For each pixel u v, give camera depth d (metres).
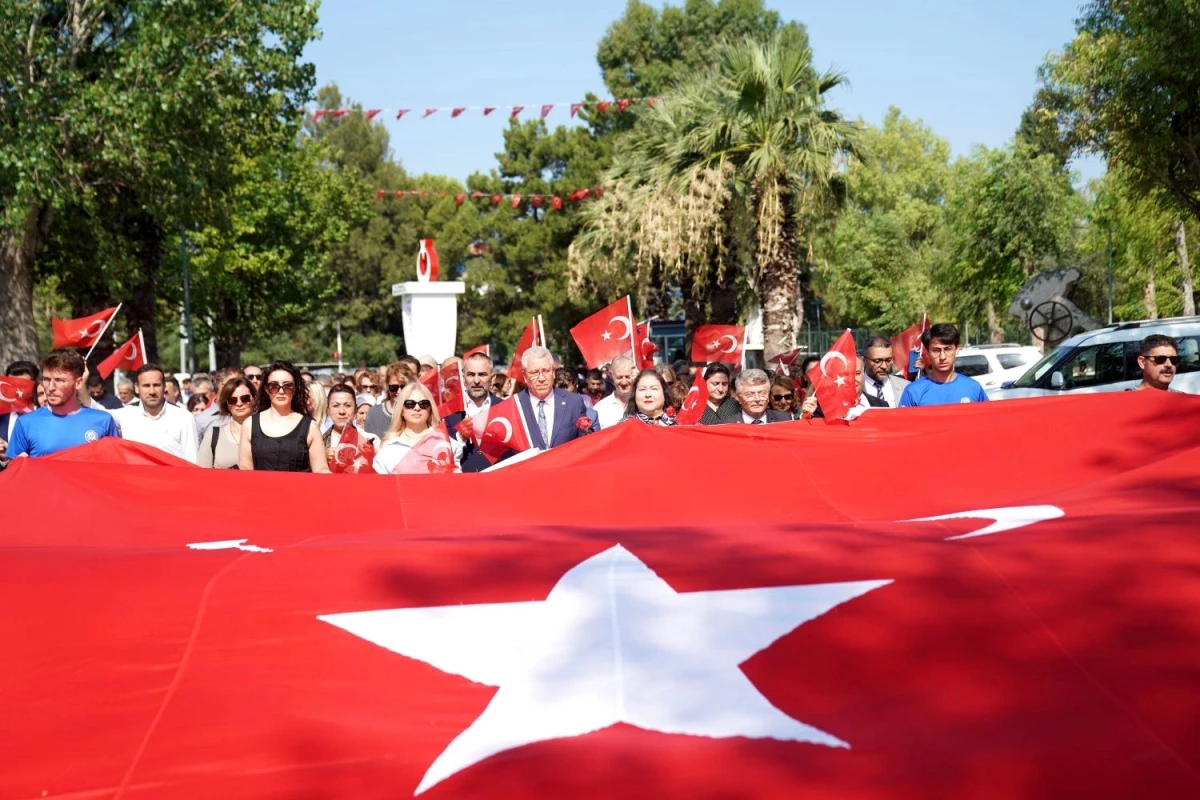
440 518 5.41
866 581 3.53
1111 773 2.71
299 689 3.22
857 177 18.36
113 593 3.59
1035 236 40.62
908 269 53.69
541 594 3.59
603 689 3.18
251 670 3.29
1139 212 29.64
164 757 2.95
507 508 5.54
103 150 20.91
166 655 3.34
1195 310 47.12
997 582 3.47
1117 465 5.45
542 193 54.97
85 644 3.39
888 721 2.99
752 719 3.02
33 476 5.33
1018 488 5.44
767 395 8.08
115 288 26.00
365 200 47.69
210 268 36.72
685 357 29.12
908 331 12.33
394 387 8.96
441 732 3.02
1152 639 3.20
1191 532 3.62
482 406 9.15
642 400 8.10
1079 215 47.50
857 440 6.12
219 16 21.27
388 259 74.19
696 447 5.96
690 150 19.05
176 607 3.54
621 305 10.84
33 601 3.56
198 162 22.33
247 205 38.09
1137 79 19.86
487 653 3.35
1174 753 2.76
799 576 3.58
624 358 9.72
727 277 23.66
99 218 25.00
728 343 12.45
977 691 3.12
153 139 21.17
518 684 3.22
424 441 7.02
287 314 43.81
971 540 3.77
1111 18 21.00
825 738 2.92
